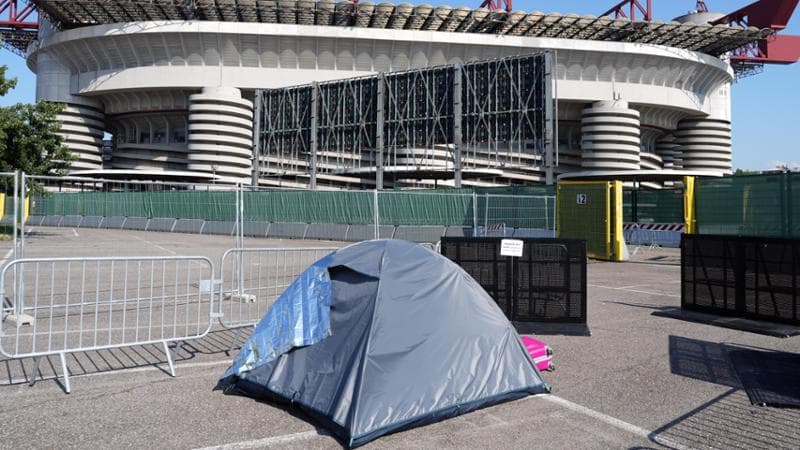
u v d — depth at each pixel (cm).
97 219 3888
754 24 8312
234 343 693
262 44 6662
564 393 507
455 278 524
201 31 6462
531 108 4716
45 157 3194
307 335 483
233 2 6272
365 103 5369
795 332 752
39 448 380
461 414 447
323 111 5572
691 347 686
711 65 7738
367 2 6347
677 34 7181
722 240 875
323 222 3191
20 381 534
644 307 974
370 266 500
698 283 910
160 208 4009
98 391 507
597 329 791
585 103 7512
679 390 518
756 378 552
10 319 797
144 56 6869
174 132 8100
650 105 7650
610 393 508
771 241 812
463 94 5078
